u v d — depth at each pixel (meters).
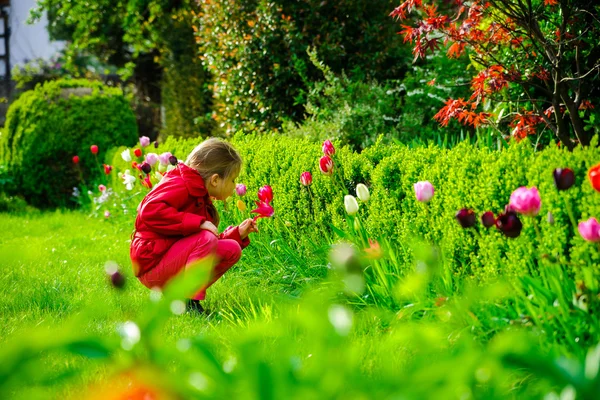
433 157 3.61
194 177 3.64
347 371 1.13
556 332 2.34
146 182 5.63
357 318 2.96
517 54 4.49
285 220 4.64
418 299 2.81
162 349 1.13
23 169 9.25
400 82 7.90
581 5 4.16
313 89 7.66
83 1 15.56
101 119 9.46
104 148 9.41
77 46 17.61
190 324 3.25
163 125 16.42
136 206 6.81
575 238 2.59
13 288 4.14
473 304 2.57
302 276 3.96
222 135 9.66
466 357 1.11
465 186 3.16
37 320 3.35
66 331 1.02
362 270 3.32
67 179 9.34
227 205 5.20
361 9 8.14
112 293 3.75
